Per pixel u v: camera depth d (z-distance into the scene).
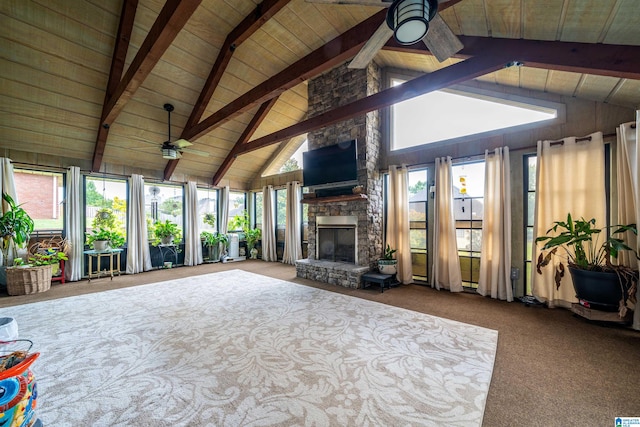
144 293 4.33
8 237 4.43
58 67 4.04
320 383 1.95
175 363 2.22
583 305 3.13
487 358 2.28
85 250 5.63
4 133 4.49
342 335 2.73
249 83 5.39
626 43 2.18
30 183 5.31
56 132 4.84
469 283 4.47
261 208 8.39
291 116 6.71
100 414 1.65
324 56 3.02
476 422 1.58
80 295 4.23
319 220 5.71
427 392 1.85
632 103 3.10
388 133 5.30
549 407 1.70
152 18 3.95
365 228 4.95
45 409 1.69
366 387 1.90
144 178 6.40
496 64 2.68
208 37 4.42
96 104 4.70
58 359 2.28
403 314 3.33
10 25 3.49
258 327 2.93
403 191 4.95
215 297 4.08
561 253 3.50
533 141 3.81
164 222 6.85
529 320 3.12
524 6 2.21
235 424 1.57
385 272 4.66
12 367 1.14
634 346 2.48
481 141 4.25
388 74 5.19
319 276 5.14
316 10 3.87
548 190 3.57
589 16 2.06
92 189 5.83
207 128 4.84
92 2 3.62
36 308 3.60
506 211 3.88
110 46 4.08
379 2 1.88
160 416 1.63
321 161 5.36
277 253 7.90
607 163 3.33
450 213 4.42
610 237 3.20
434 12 1.81
